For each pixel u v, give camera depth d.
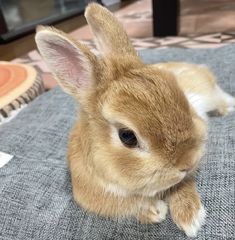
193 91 0.19
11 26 0.57
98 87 0.14
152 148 0.12
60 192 0.17
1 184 0.17
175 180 0.12
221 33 0.41
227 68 0.26
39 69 0.39
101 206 0.15
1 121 0.25
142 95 0.12
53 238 0.15
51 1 0.67
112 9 0.65
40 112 0.24
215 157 0.17
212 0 0.54
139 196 0.14
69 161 0.16
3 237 0.15
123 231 0.15
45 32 0.14
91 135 0.14
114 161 0.13
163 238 0.14
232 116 0.20
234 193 0.15
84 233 0.15
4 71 0.30
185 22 0.46
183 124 0.12
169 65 0.21
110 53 0.15
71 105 0.24
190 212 0.14
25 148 0.20
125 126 0.12
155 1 0.42
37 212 0.16
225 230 0.13
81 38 0.49
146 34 0.46
